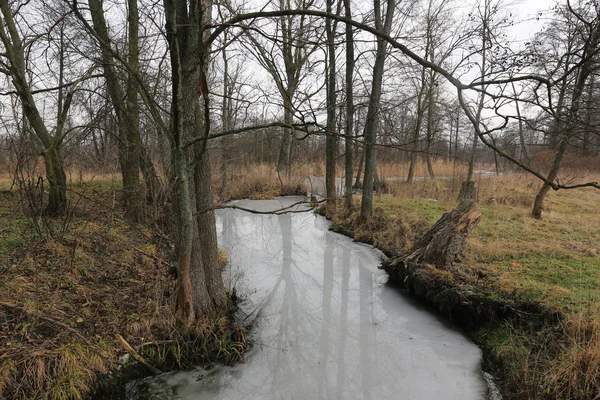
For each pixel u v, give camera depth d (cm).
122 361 392
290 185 1647
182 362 423
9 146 532
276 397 391
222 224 1159
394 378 423
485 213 989
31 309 395
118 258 573
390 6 843
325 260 809
